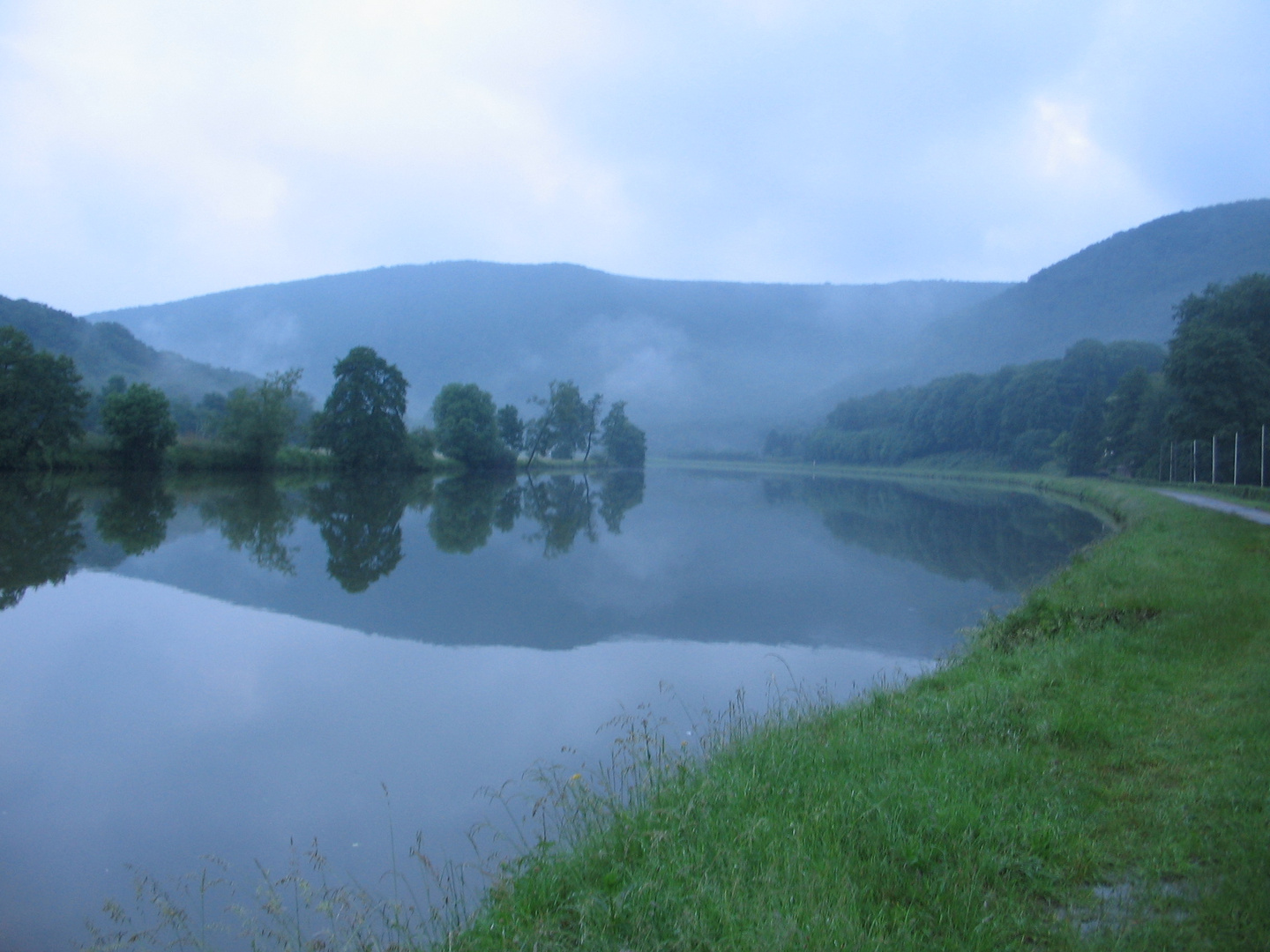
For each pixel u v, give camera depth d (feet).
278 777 30.07
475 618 56.08
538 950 13.71
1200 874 15.16
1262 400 156.97
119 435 175.63
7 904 21.99
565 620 55.88
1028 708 24.95
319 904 19.12
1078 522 132.87
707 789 19.45
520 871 18.39
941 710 25.55
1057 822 17.22
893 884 15.10
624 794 22.99
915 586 70.64
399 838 25.35
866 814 17.19
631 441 423.64
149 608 57.21
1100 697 25.93
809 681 41.75
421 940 16.89
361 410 221.87
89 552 79.41
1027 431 330.95
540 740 33.60
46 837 25.81
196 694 39.65
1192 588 43.91
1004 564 83.87
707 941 13.23
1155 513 99.66
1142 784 19.39
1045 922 13.97
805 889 14.49
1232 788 18.52
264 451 205.77
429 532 105.40
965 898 14.44
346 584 67.31
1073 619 37.96
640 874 15.56
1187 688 27.12
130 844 25.38
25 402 158.10
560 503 162.81
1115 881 15.24
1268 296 168.04
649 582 71.82
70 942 20.13
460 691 40.19
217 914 21.29
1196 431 164.76
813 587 70.03
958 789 18.60
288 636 50.47
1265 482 152.66
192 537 91.56
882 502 185.57
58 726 35.29
